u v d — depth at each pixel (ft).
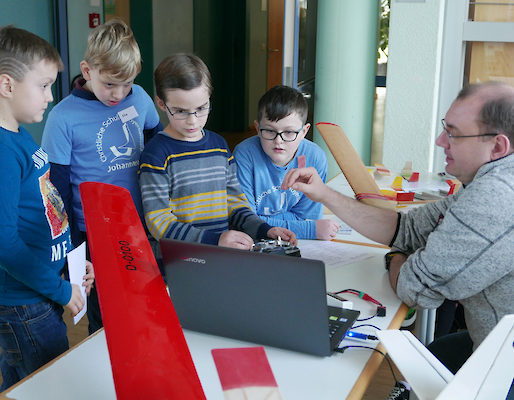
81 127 6.91
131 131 7.29
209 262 4.28
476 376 3.27
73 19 16.08
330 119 13.94
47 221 5.39
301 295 4.10
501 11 12.14
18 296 5.26
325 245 6.72
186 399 2.94
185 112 5.83
